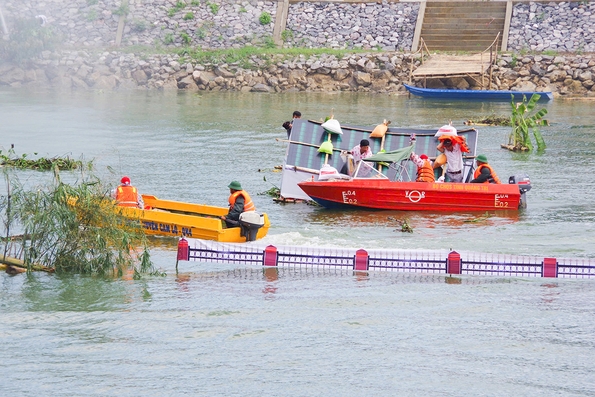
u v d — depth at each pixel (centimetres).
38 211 5219
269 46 17838
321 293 4869
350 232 6266
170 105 14675
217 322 4403
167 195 7462
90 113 13550
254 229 5869
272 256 5369
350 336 4225
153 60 17612
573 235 6162
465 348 4084
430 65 16162
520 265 5191
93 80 17412
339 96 16088
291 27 18225
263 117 13125
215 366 3875
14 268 5247
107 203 5384
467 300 4772
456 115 13362
